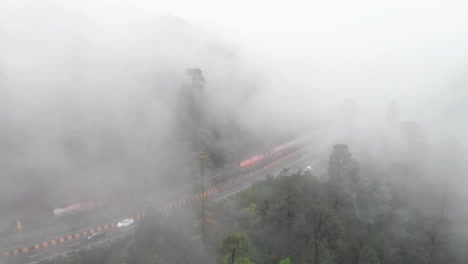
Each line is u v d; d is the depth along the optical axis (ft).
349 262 164.66
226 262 127.44
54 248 150.30
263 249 161.27
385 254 179.52
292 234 167.43
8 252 146.30
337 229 161.99
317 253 154.20
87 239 156.56
